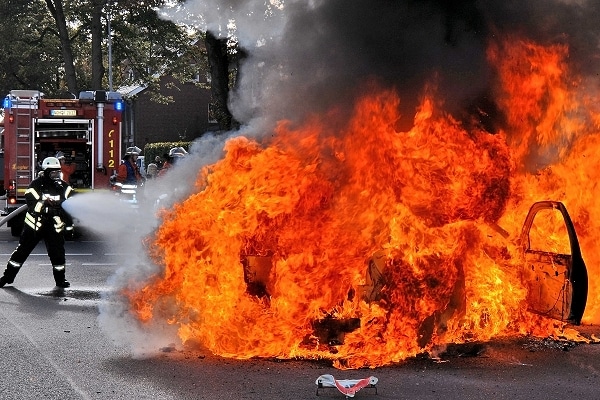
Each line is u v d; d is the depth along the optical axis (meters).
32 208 12.78
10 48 46.66
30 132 21.95
